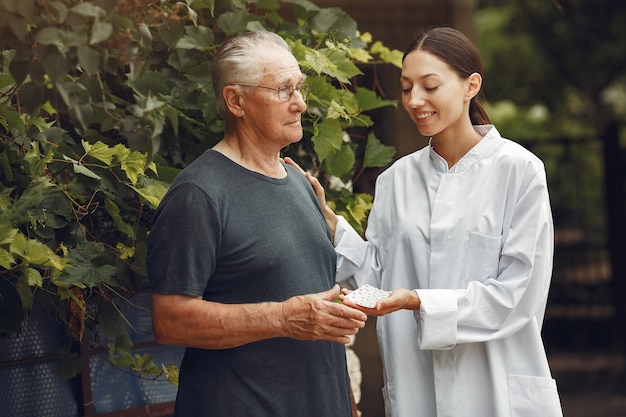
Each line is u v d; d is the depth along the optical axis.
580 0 13.67
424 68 3.09
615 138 10.02
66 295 3.12
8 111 3.00
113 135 3.51
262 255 2.78
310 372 2.85
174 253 2.72
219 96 2.89
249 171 2.86
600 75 14.08
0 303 3.10
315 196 3.14
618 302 10.22
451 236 3.15
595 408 8.21
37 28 2.45
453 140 3.22
